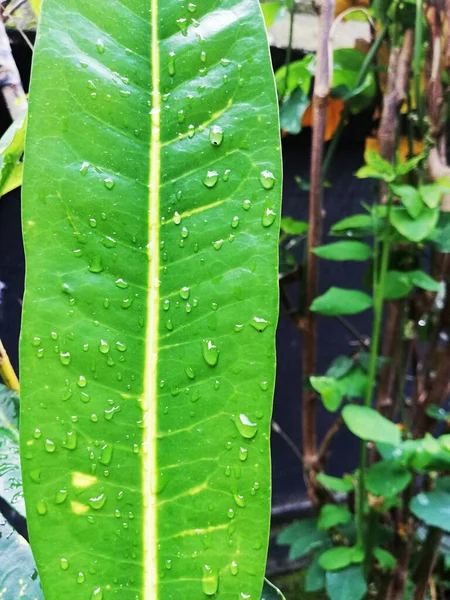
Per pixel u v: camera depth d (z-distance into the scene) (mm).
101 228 136
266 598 183
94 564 131
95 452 133
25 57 369
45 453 130
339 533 394
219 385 134
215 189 139
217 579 133
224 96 141
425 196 278
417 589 418
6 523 200
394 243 354
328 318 628
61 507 131
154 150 141
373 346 318
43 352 131
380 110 395
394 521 423
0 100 326
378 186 402
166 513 134
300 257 554
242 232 136
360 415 281
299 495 676
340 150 560
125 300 136
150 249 138
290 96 375
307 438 434
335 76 382
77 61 139
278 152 136
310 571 375
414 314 399
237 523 133
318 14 333
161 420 135
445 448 282
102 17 143
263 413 132
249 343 134
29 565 191
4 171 210
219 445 134
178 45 145
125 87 141
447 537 480
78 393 132
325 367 642
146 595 133
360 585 319
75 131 137
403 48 325
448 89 324
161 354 136
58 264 133
